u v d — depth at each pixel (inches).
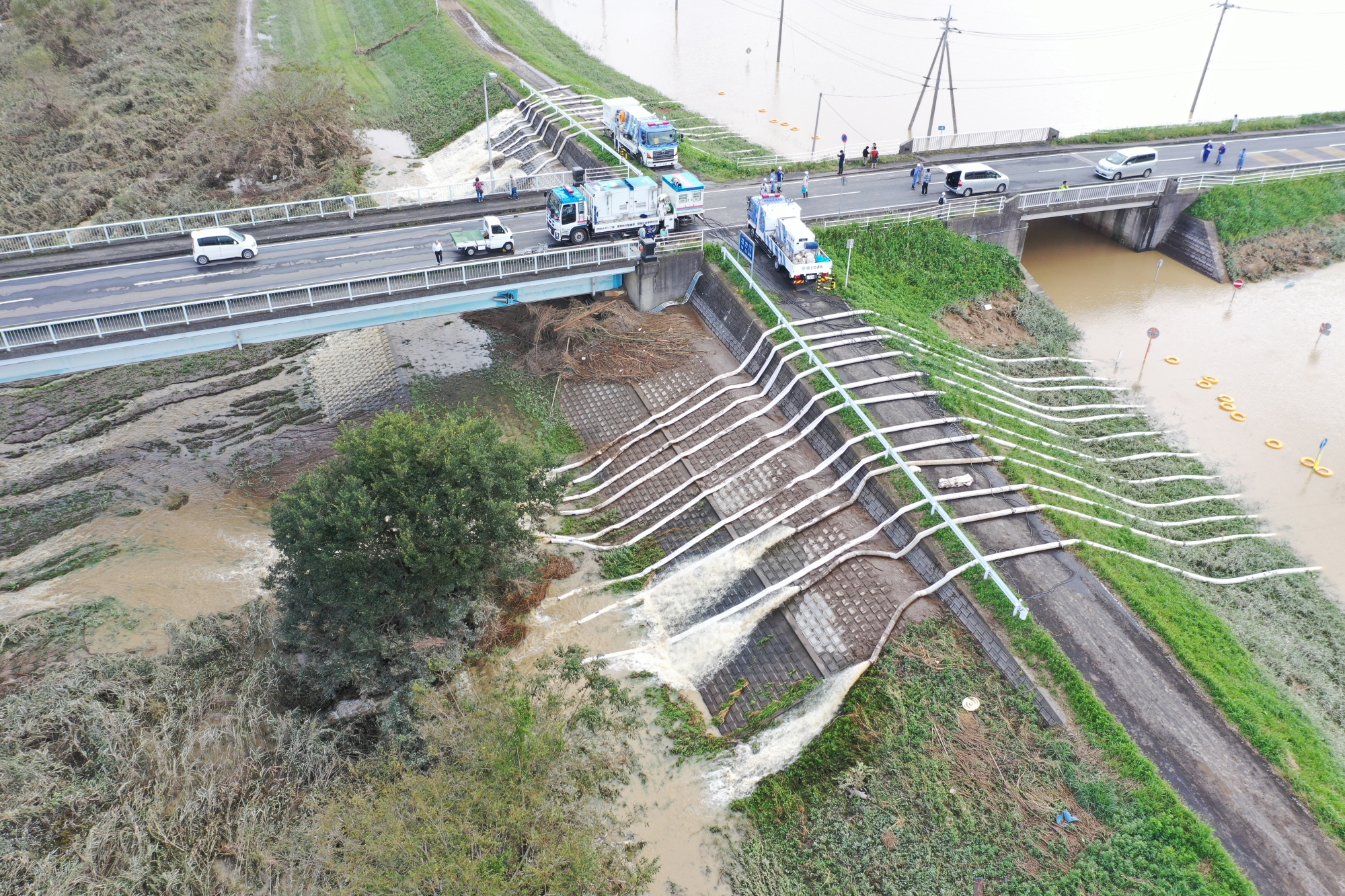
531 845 747.4
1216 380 1562.5
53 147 2469.2
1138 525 1176.8
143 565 1233.4
